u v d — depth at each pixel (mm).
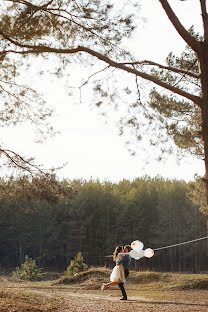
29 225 66625
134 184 76938
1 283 16672
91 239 64812
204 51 8445
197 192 18375
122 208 66500
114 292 14625
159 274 17891
